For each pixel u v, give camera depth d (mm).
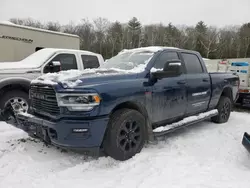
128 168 3006
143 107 3463
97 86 2939
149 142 3961
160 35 53344
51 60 5926
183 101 4176
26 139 3996
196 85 4492
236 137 4434
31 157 3303
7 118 3996
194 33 54000
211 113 5098
